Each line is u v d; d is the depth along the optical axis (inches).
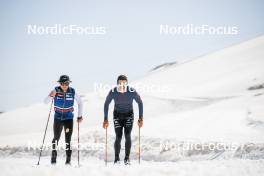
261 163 353.1
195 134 959.0
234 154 709.3
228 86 2866.6
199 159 745.0
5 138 1547.7
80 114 375.9
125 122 363.3
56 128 352.2
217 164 346.6
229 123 1111.0
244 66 3841.0
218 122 1146.0
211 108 1691.7
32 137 1561.3
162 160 800.3
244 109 1366.9
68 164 350.6
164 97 2982.3
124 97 361.4
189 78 4099.4
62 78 354.3
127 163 355.3
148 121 1528.1
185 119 1355.8
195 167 296.8
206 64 4589.1
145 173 248.7
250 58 4207.7
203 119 1253.1
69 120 355.3
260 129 973.8
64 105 353.1
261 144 708.0
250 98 1806.1
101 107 2940.5
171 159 788.6
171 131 1058.7
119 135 362.3
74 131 1462.8
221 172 271.0
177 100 2817.4
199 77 4033.0
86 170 250.7
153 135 960.3
